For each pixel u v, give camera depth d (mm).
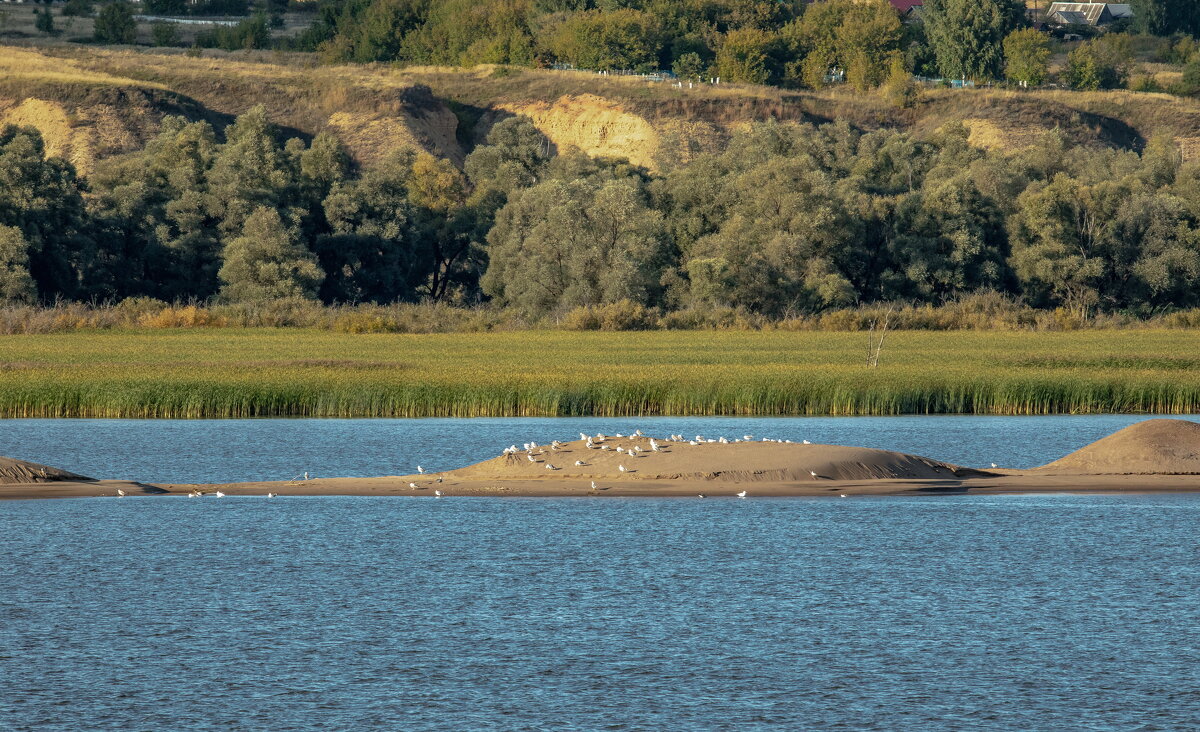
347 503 81000
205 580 60688
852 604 56656
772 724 43000
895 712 44000
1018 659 49250
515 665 48812
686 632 52625
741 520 74438
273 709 44375
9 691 45938
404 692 45969
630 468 88688
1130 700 44969
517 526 72938
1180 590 58594
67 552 66500
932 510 77500
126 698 45344
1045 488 85312
